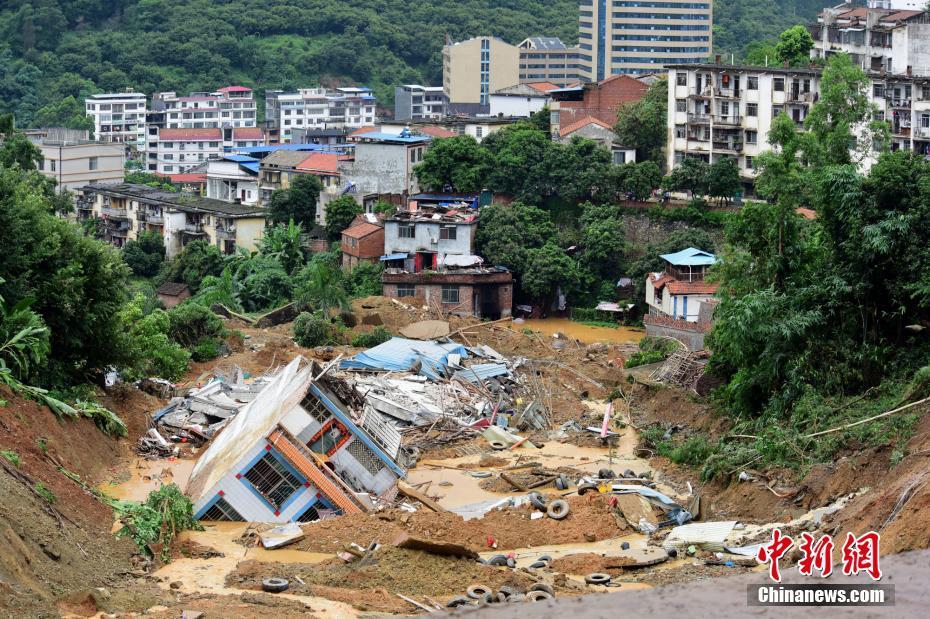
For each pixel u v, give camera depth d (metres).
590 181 88.56
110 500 31.39
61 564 25.19
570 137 96.19
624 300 81.69
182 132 144.38
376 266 82.94
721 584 20.27
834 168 42.78
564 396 50.56
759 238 45.22
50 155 120.56
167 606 24.16
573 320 82.25
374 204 96.44
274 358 54.62
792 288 43.62
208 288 79.81
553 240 85.69
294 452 31.69
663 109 96.62
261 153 120.38
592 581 27.31
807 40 105.31
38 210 42.16
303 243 91.31
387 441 37.12
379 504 33.34
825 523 29.67
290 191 97.44
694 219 85.75
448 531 30.77
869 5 142.75
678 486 37.41
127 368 45.34
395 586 26.53
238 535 30.62
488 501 35.28
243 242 98.19
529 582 27.00
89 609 23.22
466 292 79.81
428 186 91.94
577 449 43.25
